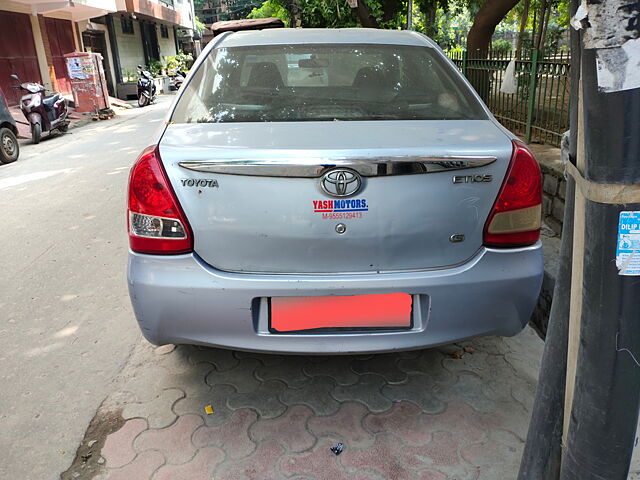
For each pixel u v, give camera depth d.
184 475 1.99
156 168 1.99
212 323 2.05
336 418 2.29
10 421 2.31
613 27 1.05
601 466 1.32
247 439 2.17
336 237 1.95
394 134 2.09
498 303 2.06
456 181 1.96
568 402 1.41
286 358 2.75
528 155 2.03
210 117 2.40
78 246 4.45
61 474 2.01
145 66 25.12
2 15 13.41
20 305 3.42
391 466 2.02
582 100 1.17
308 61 2.75
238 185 1.94
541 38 15.48
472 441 2.14
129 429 2.25
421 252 2.00
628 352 1.22
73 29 17.64
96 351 2.86
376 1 11.34
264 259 1.99
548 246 3.44
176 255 2.02
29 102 10.21
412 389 2.47
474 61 6.57
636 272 1.18
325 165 1.89
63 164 8.10
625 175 1.13
